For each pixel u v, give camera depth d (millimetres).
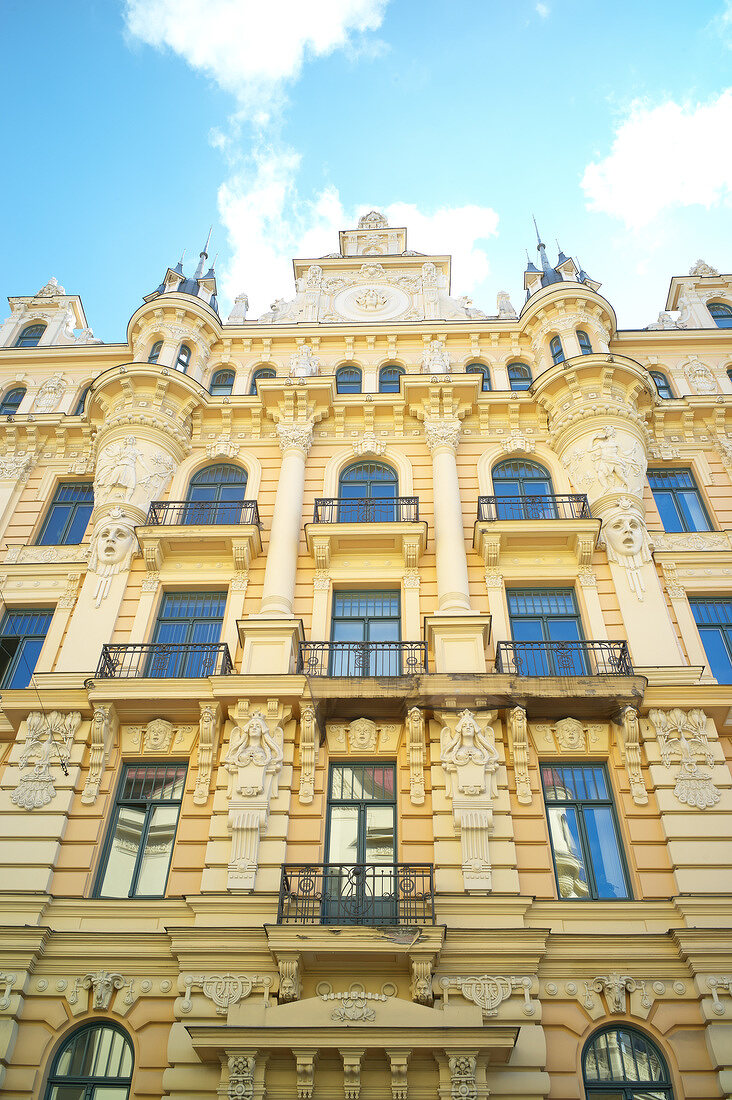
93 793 18422
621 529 22359
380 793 18500
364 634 21562
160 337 28828
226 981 15578
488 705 18656
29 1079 15039
